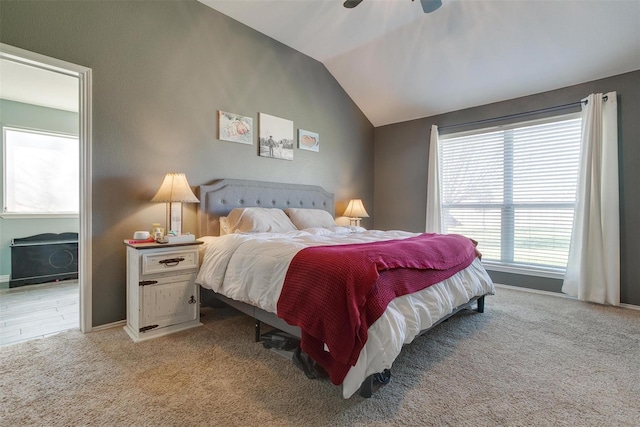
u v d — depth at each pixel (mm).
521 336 2270
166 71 2762
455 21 3131
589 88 3252
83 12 2309
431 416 1366
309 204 3986
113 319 2453
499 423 1328
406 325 1596
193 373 1711
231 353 1954
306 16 3207
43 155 4027
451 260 2195
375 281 1502
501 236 3908
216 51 3117
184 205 2893
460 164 4266
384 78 4141
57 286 3643
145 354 1935
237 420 1332
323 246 1938
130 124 2545
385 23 3301
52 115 4055
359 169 4828
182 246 2355
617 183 3031
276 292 1746
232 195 3178
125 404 1435
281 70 3725
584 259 3135
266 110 3570
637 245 3006
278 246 1956
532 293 3502
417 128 4613
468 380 1665
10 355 1913
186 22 2895
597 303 3094
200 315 2613
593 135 3113
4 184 3758
